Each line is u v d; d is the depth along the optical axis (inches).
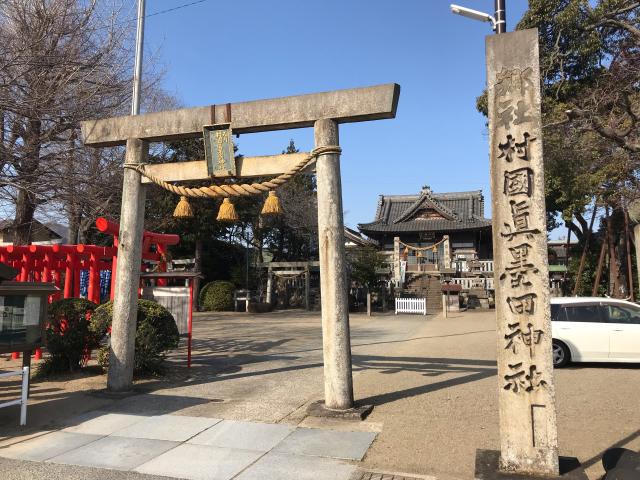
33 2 431.8
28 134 451.5
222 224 1121.4
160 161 821.9
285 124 281.9
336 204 268.2
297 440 218.8
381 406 274.7
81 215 656.4
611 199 740.7
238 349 505.0
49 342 353.4
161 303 413.7
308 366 400.8
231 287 1160.8
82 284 658.8
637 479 146.4
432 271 1407.5
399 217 1529.3
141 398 294.4
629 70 562.6
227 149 292.4
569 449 207.5
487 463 180.7
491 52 189.8
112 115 469.4
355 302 1206.9
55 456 200.1
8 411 266.1
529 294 177.8
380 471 184.2
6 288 243.0
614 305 402.9
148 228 962.1
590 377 355.9
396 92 263.7
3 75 403.5
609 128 529.0
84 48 446.9
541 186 179.3
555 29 668.1
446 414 257.3
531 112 182.7
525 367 175.5
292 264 1180.5
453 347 513.7
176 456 200.2
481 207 1581.0
